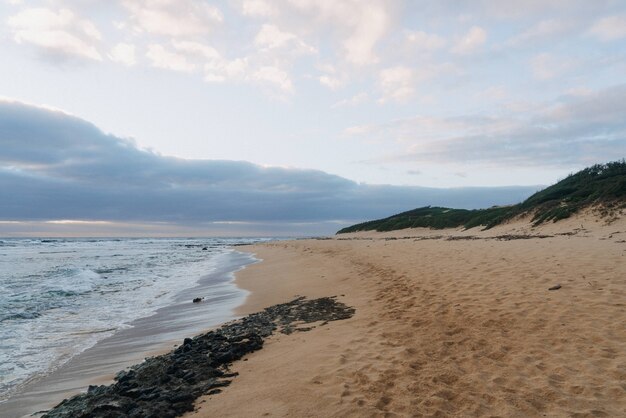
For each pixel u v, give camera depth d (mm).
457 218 51344
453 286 9219
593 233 18219
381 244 26594
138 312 11383
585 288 7402
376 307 8734
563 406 3932
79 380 6238
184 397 4719
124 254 42219
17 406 5367
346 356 5703
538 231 23172
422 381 4680
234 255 38031
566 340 5453
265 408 4281
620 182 23062
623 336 5332
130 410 4473
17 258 34812
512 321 6418
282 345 6734
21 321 10352
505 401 4105
